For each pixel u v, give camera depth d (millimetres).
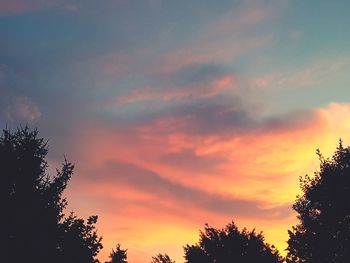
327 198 16750
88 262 13781
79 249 13625
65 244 13578
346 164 17359
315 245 16328
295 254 17078
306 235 16938
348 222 16266
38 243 12805
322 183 17062
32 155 13625
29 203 13000
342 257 15773
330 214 16500
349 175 16766
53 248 13211
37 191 13375
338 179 16797
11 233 12680
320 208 17141
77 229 13883
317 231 16547
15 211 12758
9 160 13242
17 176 13156
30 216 12930
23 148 13586
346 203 16375
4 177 13000
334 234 16312
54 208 13562
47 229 13227
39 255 12766
